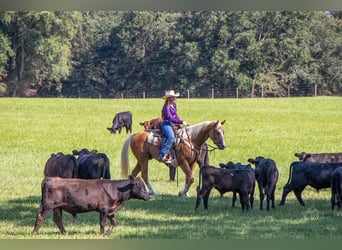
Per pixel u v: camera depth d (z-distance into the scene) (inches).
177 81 2613.2
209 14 2556.6
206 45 2564.0
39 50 2484.0
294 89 2605.8
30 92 2657.5
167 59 2657.5
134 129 1461.6
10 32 2527.1
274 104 2018.9
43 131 1350.9
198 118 1647.4
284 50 2583.7
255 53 2527.1
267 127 1446.9
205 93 2549.2
